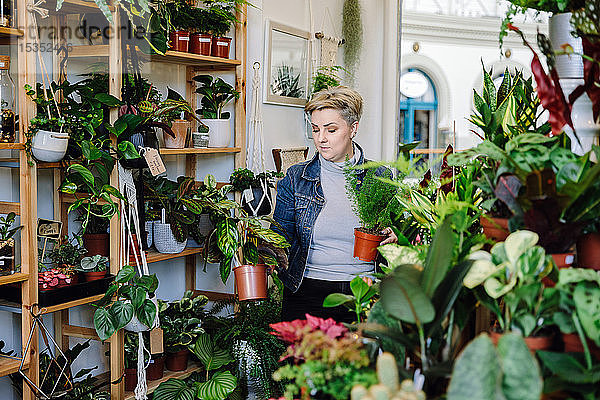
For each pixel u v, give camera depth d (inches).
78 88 113.4
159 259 131.5
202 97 165.2
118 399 121.3
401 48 220.1
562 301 49.9
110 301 115.0
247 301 144.6
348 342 50.9
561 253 54.4
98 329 110.8
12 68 116.2
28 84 103.5
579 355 49.9
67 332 128.2
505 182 56.6
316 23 205.6
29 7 102.9
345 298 67.5
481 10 205.0
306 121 201.6
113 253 119.3
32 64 104.3
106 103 110.3
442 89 213.9
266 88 175.8
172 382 128.3
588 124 64.3
